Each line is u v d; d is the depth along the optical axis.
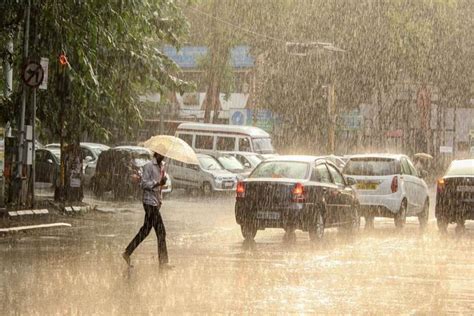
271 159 44.25
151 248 39.12
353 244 42.34
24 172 51.19
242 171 86.75
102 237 43.47
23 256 35.22
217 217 57.47
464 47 135.00
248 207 42.28
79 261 33.81
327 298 25.72
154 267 32.41
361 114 142.25
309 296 26.03
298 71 135.00
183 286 27.66
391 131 142.62
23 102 51.03
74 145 58.91
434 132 148.25
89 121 58.09
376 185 51.62
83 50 51.34
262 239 44.22
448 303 25.06
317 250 39.22
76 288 26.92
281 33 133.25
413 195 53.66
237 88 150.75
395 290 27.47
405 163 54.38
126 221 52.47
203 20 127.00
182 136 100.25
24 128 51.22
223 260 34.91
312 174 43.12
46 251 37.12
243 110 126.50
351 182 47.66
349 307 24.16
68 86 55.53
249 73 148.88
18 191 51.22
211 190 81.19
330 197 43.72
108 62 57.84
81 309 23.14
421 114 141.88
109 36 52.38
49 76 54.75
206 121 126.38
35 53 52.28
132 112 60.34
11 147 51.50
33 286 27.25
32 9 50.97
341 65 134.12
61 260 34.06
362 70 134.25
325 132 134.50
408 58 133.00
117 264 33.12
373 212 51.66
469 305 24.72
